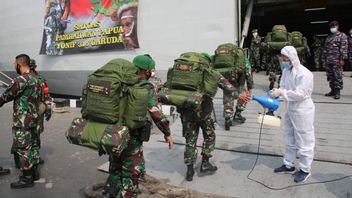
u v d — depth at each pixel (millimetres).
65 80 12664
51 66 12992
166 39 9570
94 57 11445
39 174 4801
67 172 4949
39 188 4375
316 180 4172
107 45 10922
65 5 12148
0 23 15094
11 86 4172
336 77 6977
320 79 9352
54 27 12648
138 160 3344
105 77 3078
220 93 8039
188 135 4250
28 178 4406
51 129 7660
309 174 4184
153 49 9859
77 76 12156
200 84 4035
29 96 4293
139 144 3336
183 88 4062
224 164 4816
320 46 14094
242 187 4105
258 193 3943
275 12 17922
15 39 14523
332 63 7008
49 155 5746
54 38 12688
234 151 5270
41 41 13359
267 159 4910
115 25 10633
